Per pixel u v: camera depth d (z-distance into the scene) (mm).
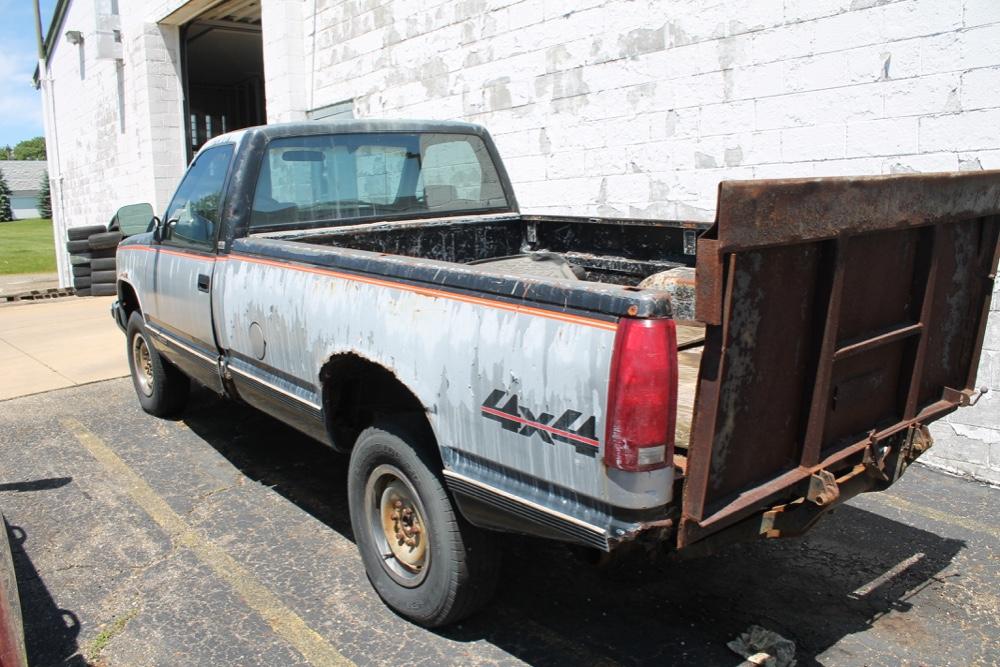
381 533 3598
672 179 6691
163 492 4922
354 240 4844
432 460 3232
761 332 2574
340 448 3850
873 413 3166
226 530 4410
